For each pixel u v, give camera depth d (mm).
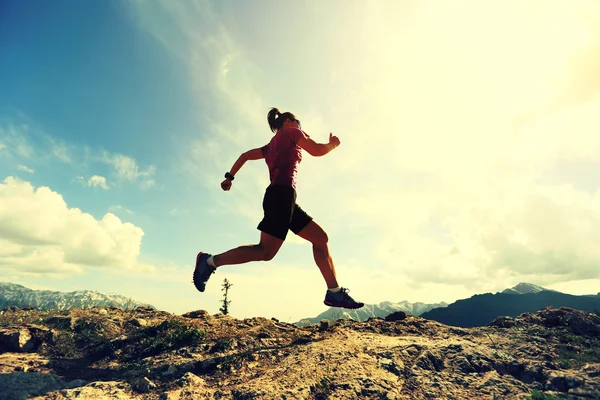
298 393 2756
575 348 3479
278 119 3105
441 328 5016
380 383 2986
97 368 3902
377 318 5812
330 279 3246
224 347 4211
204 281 2875
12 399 2586
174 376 3418
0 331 4352
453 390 2898
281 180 2834
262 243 2838
